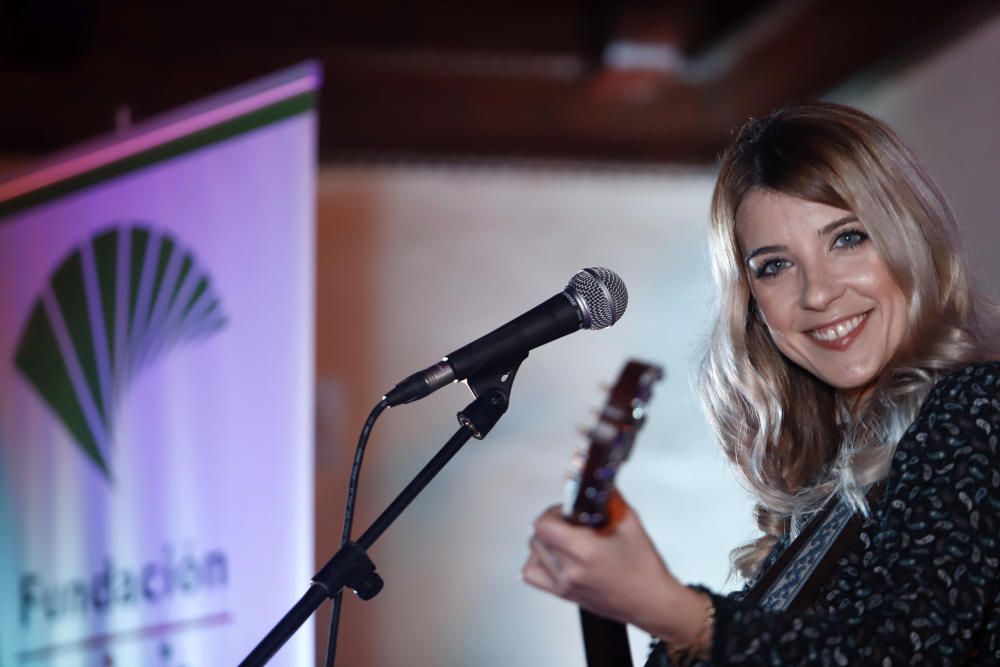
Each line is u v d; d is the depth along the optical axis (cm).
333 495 676
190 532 429
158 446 434
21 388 438
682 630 155
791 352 212
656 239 713
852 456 198
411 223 712
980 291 209
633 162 721
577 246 713
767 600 196
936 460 176
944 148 602
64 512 431
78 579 429
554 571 154
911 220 201
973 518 168
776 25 660
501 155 719
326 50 707
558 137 720
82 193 450
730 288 227
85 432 435
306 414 430
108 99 698
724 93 716
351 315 700
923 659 158
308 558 422
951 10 591
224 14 691
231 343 436
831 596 191
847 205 201
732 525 672
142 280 443
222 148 448
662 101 721
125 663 424
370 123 717
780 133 209
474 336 703
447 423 684
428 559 670
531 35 707
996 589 178
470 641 662
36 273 445
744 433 237
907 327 201
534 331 195
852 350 204
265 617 421
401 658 660
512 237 713
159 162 450
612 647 170
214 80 707
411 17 703
